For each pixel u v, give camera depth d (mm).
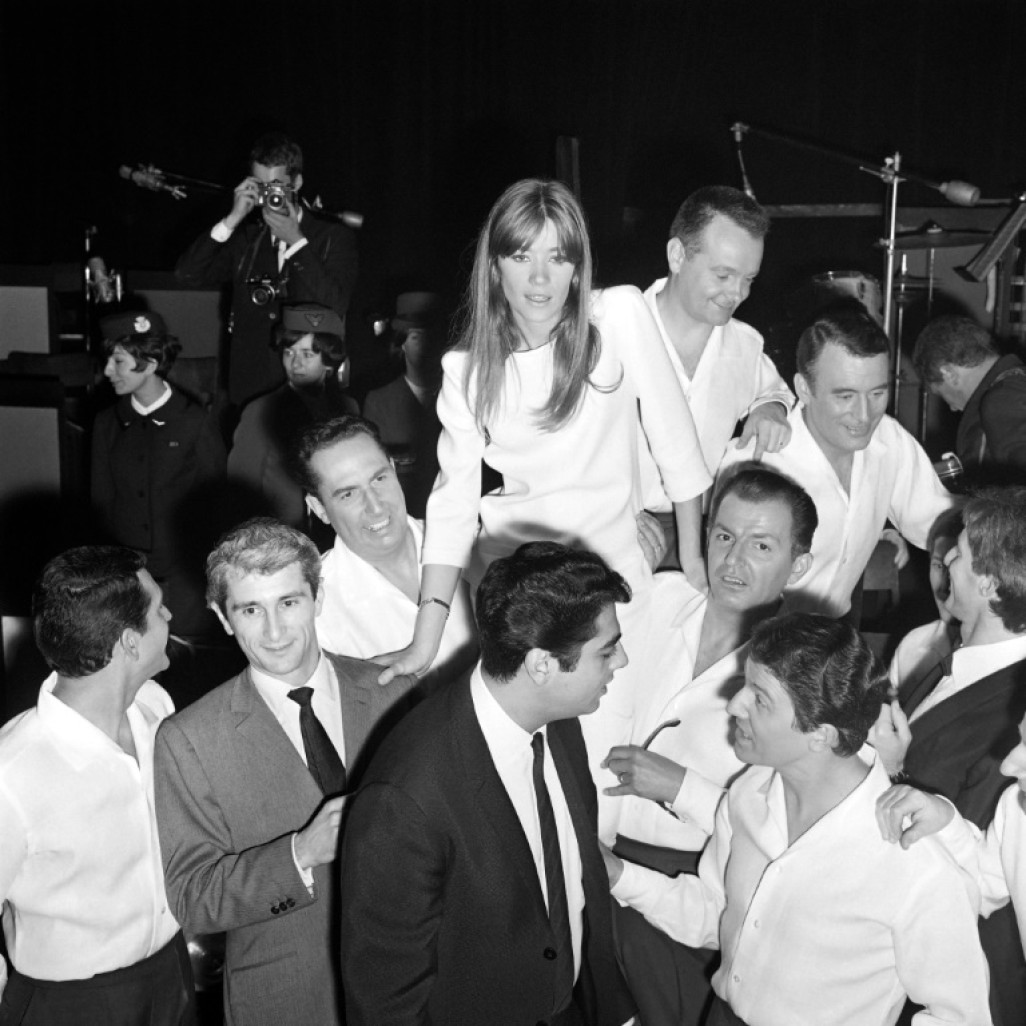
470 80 8570
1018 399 3658
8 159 9172
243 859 2189
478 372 2562
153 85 8953
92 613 2201
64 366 5254
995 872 2158
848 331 2873
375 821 1951
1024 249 5195
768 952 2127
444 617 2607
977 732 2305
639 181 8367
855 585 3406
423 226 8836
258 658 2238
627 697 2701
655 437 2682
